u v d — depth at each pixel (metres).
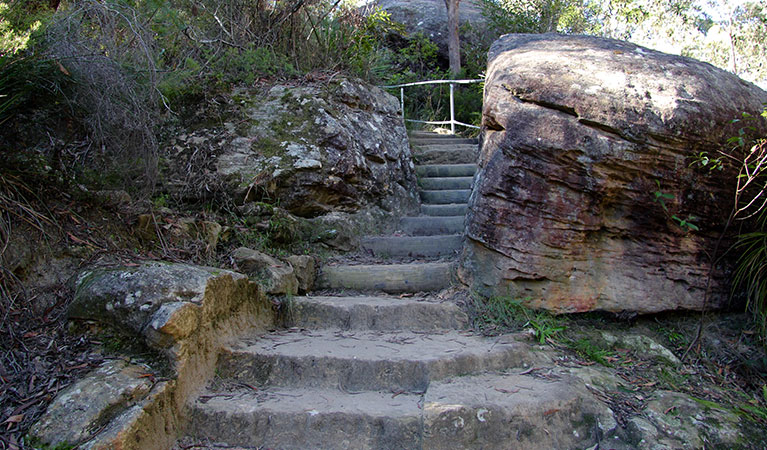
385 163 5.43
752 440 2.71
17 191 2.96
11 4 3.16
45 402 2.27
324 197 4.76
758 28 11.15
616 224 3.59
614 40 4.38
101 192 3.51
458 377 2.93
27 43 3.00
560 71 3.69
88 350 2.60
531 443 2.57
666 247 3.63
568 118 3.49
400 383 2.88
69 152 3.60
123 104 3.55
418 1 13.55
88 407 2.24
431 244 4.75
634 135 3.37
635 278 3.64
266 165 4.47
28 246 2.86
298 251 4.41
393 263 4.52
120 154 3.78
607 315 3.68
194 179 4.34
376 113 5.77
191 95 4.67
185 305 2.68
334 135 4.80
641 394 3.01
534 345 3.36
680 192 3.49
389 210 5.41
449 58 11.55
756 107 3.66
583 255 3.62
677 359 3.41
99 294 2.73
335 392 2.83
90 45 3.42
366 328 3.56
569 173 3.49
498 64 4.15
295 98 4.91
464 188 6.29
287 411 2.59
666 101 3.43
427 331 3.52
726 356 3.45
